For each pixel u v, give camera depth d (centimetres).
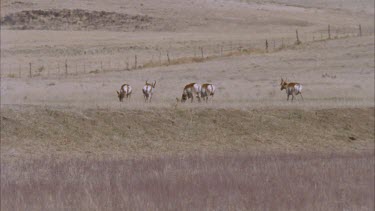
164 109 5359
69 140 4675
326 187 2584
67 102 5897
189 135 4944
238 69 10344
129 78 9456
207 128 5094
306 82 8300
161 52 14100
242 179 2748
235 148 4700
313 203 2298
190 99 6412
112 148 4578
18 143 4550
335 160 3562
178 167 3198
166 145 4697
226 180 2711
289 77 9125
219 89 7681
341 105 5838
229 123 5219
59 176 2927
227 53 13125
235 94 7081
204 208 2189
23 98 6600
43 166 3359
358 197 2438
